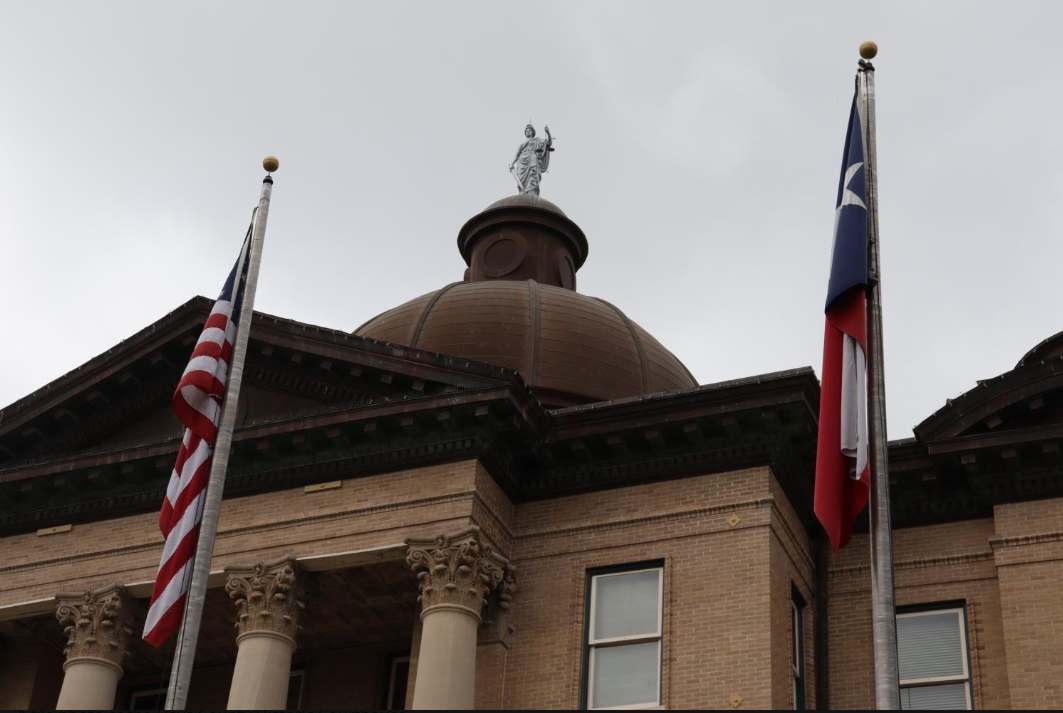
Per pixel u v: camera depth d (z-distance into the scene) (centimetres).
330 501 2817
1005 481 2652
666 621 2605
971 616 2616
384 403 2778
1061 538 2569
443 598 2614
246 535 2838
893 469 2720
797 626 2712
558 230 4488
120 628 2884
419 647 2711
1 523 3089
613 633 2656
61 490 3038
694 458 2736
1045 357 2959
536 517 2816
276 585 2728
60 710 2767
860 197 2172
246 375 3017
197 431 2442
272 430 2844
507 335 3806
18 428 3156
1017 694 2466
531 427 2777
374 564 2744
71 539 3017
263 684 2647
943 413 2661
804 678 2667
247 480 2892
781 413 2664
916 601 2672
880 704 1842
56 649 3148
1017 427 2634
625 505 2759
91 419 3162
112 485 3009
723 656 2525
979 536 2681
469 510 2695
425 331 3856
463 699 2536
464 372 2800
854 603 2742
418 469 2791
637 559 2697
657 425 2725
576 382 3725
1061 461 2612
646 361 3922
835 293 2102
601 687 2612
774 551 2623
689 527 2681
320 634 2997
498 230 4484
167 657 3095
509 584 2725
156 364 3080
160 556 2912
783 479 2738
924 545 2711
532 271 4381
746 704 2462
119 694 3169
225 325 2517
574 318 3928
